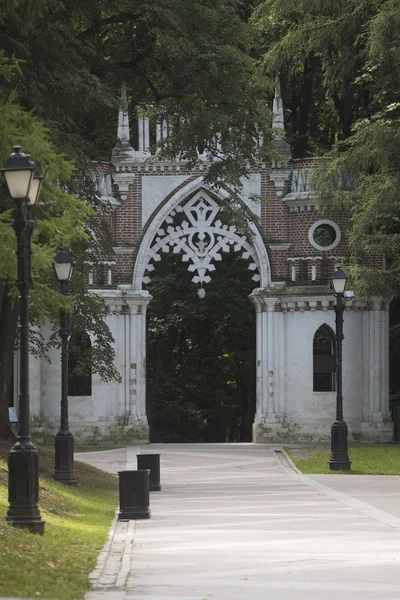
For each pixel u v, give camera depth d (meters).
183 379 116.19
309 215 96.94
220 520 42.78
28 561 28.22
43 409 93.56
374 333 95.75
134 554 32.41
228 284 113.50
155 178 96.94
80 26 70.56
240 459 79.88
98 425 94.38
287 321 97.00
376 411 95.75
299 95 113.69
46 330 92.50
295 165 97.75
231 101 67.25
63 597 24.66
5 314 62.19
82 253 63.84
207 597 24.95
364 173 91.00
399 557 31.23
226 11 67.06
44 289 48.53
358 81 91.50
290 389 96.56
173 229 97.62
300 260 96.94
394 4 82.50
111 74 70.56
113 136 103.62
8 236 42.28
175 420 114.94
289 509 46.97
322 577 27.75
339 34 88.62
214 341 116.88
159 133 96.38
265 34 102.56
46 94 57.12
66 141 58.81
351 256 93.44
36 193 35.88
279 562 30.42
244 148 71.44
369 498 51.97
